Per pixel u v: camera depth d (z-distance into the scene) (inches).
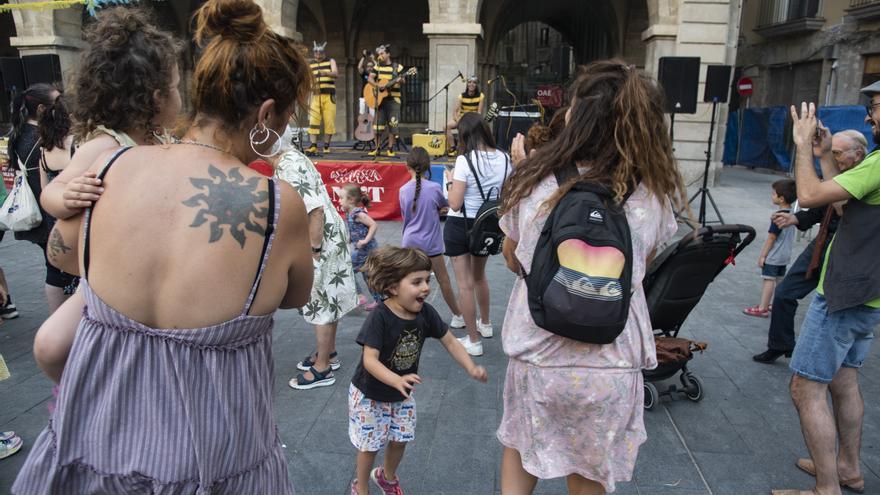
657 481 107.8
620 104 64.7
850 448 106.1
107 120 62.9
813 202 92.7
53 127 132.3
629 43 682.8
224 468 46.2
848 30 619.2
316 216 127.8
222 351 45.6
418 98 721.6
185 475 44.2
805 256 150.3
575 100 69.6
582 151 67.8
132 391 44.3
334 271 136.6
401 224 343.3
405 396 87.5
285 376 148.4
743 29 810.8
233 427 46.3
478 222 145.2
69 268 50.6
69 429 45.0
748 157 748.0
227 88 45.8
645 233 68.0
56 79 326.0
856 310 94.3
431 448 117.6
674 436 123.3
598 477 71.0
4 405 132.5
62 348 49.1
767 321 194.7
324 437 120.6
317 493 102.9
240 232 45.4
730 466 113.0
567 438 71.2
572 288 61.1
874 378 151.9
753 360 162.9
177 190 45.3
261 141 50.3
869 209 91.4
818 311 98.1
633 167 66.1
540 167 68.6
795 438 123.2
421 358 159.5
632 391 69.9
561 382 68.4
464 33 452.1
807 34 680.4
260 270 46.4
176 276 44.0
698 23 449.4
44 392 139.0
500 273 247.4
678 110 336.8
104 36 59.6
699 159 487.2
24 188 147.2
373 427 94.0
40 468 46.1
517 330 72.8
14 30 700.7
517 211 73.3
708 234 122.0
